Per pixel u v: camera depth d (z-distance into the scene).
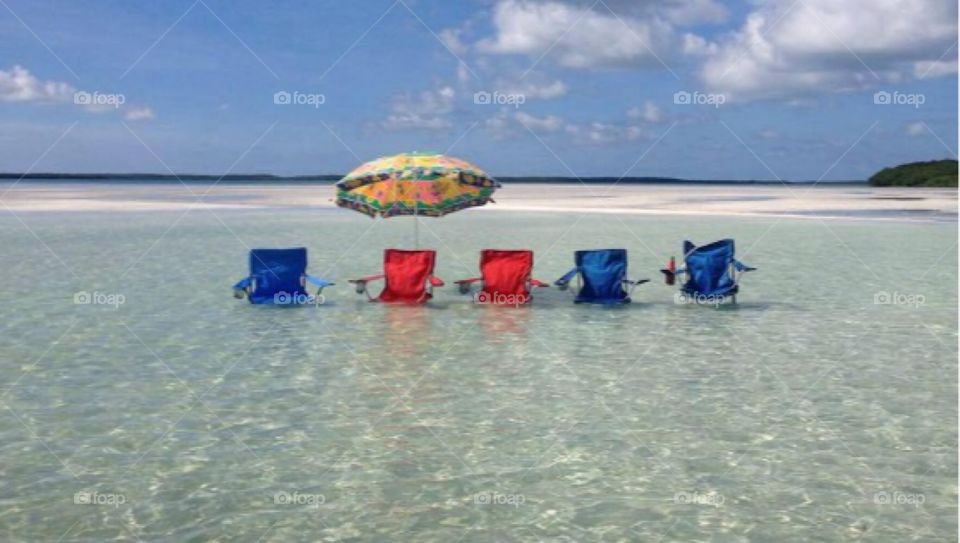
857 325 11.70
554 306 13.26
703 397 8.11
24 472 6.12
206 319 12.00
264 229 28.89
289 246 22.78
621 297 13.23
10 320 11.85
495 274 13.34
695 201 54.59
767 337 10.86
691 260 13.11
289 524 5.27
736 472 6.16
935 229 28.95
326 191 77.62
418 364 9.39
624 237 25.83
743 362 9.53
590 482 5.97
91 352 9.94
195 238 25.02
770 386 8.52
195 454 6.52
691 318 12.23
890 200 55.41
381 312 12.62
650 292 14.82
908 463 6.31
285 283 13.36
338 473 6.14
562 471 6.18
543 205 48.12
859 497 5.68
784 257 20.30
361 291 13.49
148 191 75.81
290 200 54.47
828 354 9.91
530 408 7.74
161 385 8.50
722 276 13.18
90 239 24.38
